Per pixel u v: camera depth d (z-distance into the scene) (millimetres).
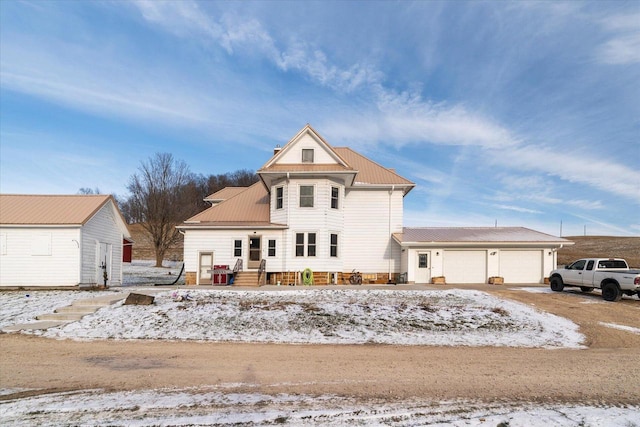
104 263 23031
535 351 9945
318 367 8133
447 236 25297
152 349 9586
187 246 23516
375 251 24781
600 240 64938
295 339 10906
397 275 24672
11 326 11625
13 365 8102
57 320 12422
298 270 22750
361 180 25203
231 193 30844
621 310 15367
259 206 26391
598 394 6688
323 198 23047
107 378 7266
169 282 29844
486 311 14180
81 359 8602
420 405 6070
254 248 23234
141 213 45156
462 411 5852
